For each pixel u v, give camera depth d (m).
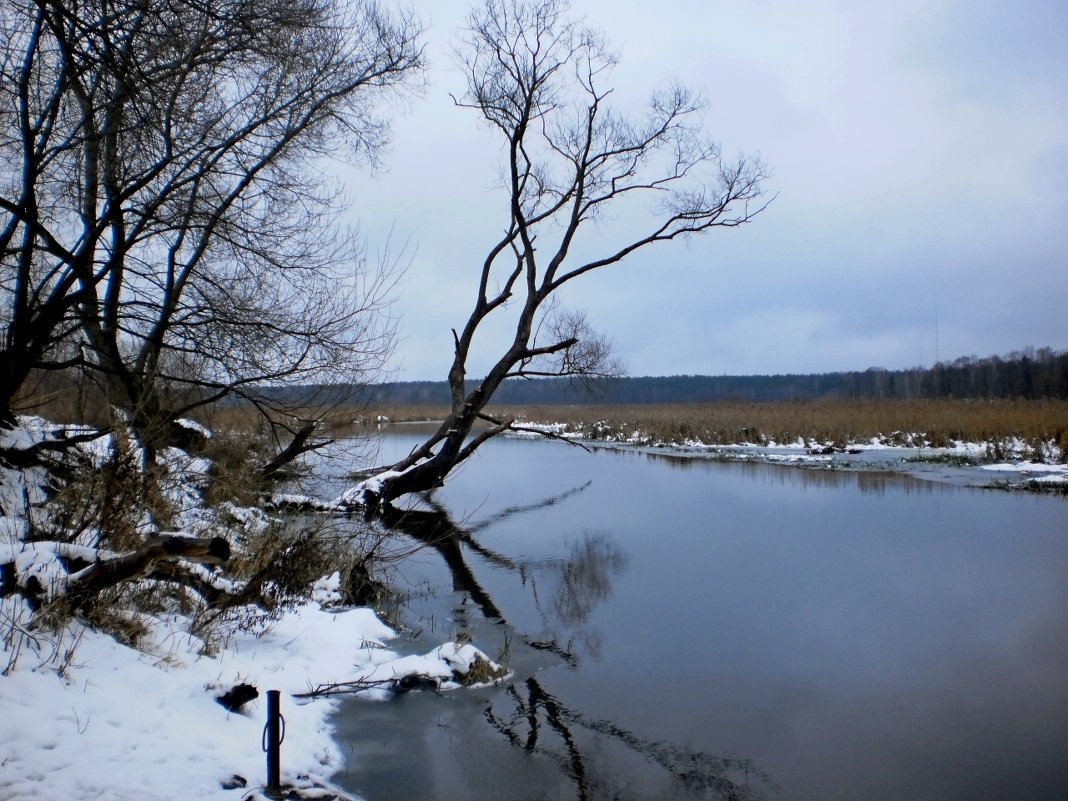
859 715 7.84
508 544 16.80
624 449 41.41
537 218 23.23
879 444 37.50
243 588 9.16
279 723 5.17
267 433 14.88
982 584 12.78
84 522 8.19
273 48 11.47
